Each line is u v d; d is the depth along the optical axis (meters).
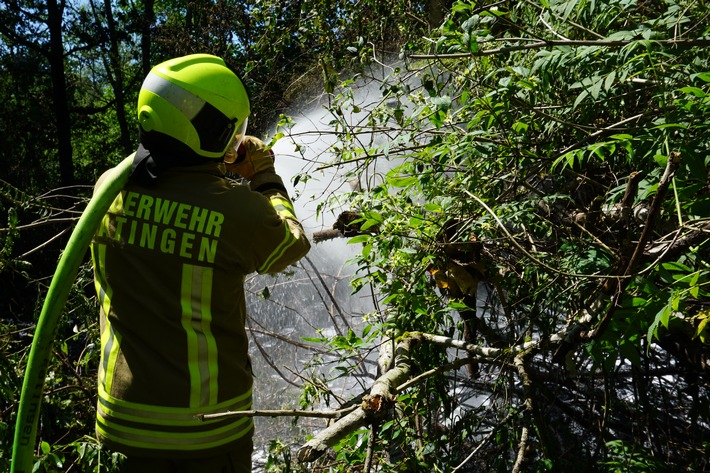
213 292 1.88
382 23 4.54
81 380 2.88
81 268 3.02
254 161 2.18
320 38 4.96
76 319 3.40
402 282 2.92
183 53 9.39
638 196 2.26
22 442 1.80
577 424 3.56
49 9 17.05
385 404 2.40
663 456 3.10
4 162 16.16
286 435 4.04
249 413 1.90
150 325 1.86
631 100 3.01
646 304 2.18
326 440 2.29
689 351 3.04
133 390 1.84
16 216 2.92
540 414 3.01
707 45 2.43
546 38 2.78
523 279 2.96
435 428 3.16
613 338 2.33
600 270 2.55
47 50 17.91
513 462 3.12
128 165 1.88
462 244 2.89
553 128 2.85
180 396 1.83
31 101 17.48
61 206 5.17
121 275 1.89
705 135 2.22
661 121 2.38
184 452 1.83
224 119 1.91
